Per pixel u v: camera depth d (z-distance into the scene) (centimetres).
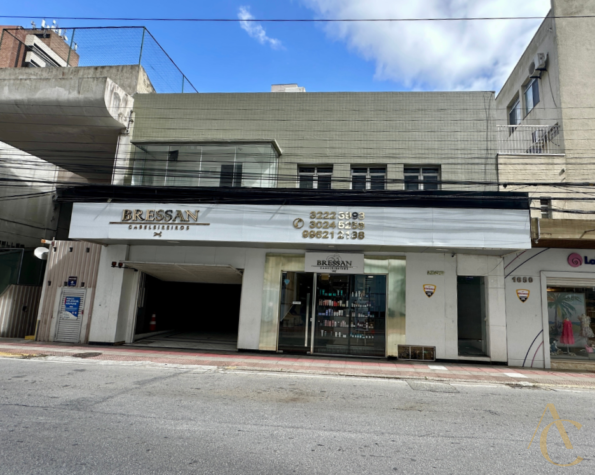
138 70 1542
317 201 1170
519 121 1828
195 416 595
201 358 1150
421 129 1355
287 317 1307
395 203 1143
